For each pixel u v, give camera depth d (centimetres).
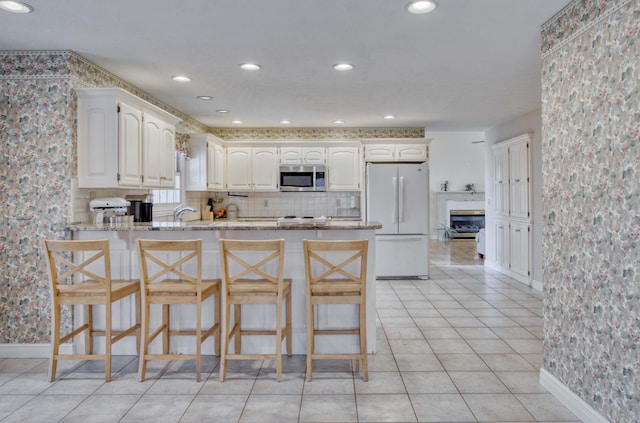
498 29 285
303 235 327
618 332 202
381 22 274
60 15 259
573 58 238
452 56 340
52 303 282
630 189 193
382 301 495
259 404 250
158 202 511
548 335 267
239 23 274
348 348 330
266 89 436
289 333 321
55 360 283
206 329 330
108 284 280
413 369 301
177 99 477
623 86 197
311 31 288
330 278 318
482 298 507
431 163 1299
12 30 281
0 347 326
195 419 234
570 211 241
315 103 500
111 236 328
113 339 291
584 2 228
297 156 650
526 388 271
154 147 398
